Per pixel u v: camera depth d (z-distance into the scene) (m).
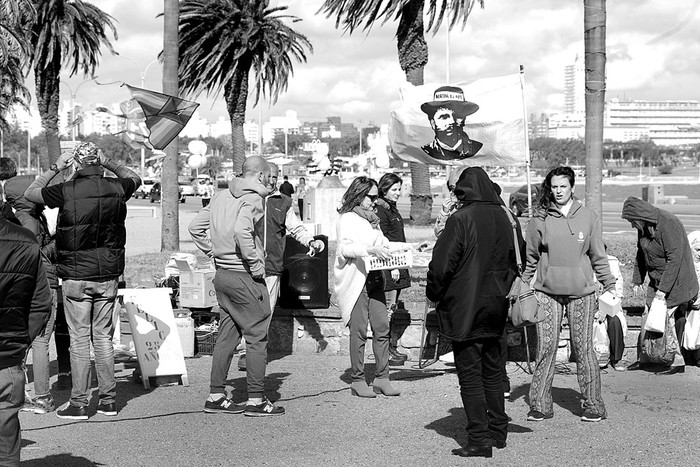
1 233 4.54
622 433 6.48
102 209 6.95
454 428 6.69
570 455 5.95
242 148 37.28
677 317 8.68
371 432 6.59
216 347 7.23
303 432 6.61
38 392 7.25
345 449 6.14
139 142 9.45
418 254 7.78
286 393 7.95
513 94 9.91
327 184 25.59
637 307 9.09
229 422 6.91
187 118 9.26
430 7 25.62
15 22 29.38
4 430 4.64
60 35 39.78
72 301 7.00
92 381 8.52
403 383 8.34
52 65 41.50
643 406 7.30
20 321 4.61
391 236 8.98
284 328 9.99
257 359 7.08
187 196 79.94
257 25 34.50
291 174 115.19
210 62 34.31
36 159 141.75
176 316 9.78
